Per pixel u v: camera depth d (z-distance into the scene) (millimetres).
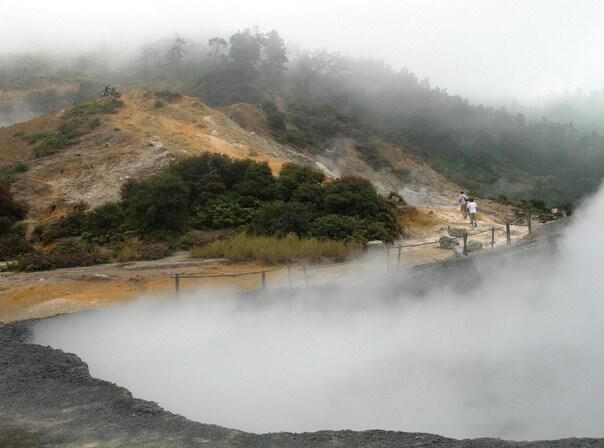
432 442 5207
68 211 25859
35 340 9391
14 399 6398
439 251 18281
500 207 31547
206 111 40844
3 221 23109
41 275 15289
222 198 22766
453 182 77250
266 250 16891
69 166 30656
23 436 5520
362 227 20219
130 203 21844
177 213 20922
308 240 18047
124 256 17641
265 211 20594
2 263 18281
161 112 39781
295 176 24609
